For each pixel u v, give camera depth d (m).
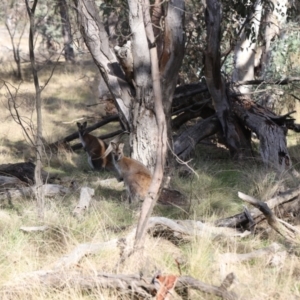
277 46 15.87
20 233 7.18
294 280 5.88
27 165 11.13
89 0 9.48
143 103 9.51
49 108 20.30
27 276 5.57
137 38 9.32
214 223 7.41
